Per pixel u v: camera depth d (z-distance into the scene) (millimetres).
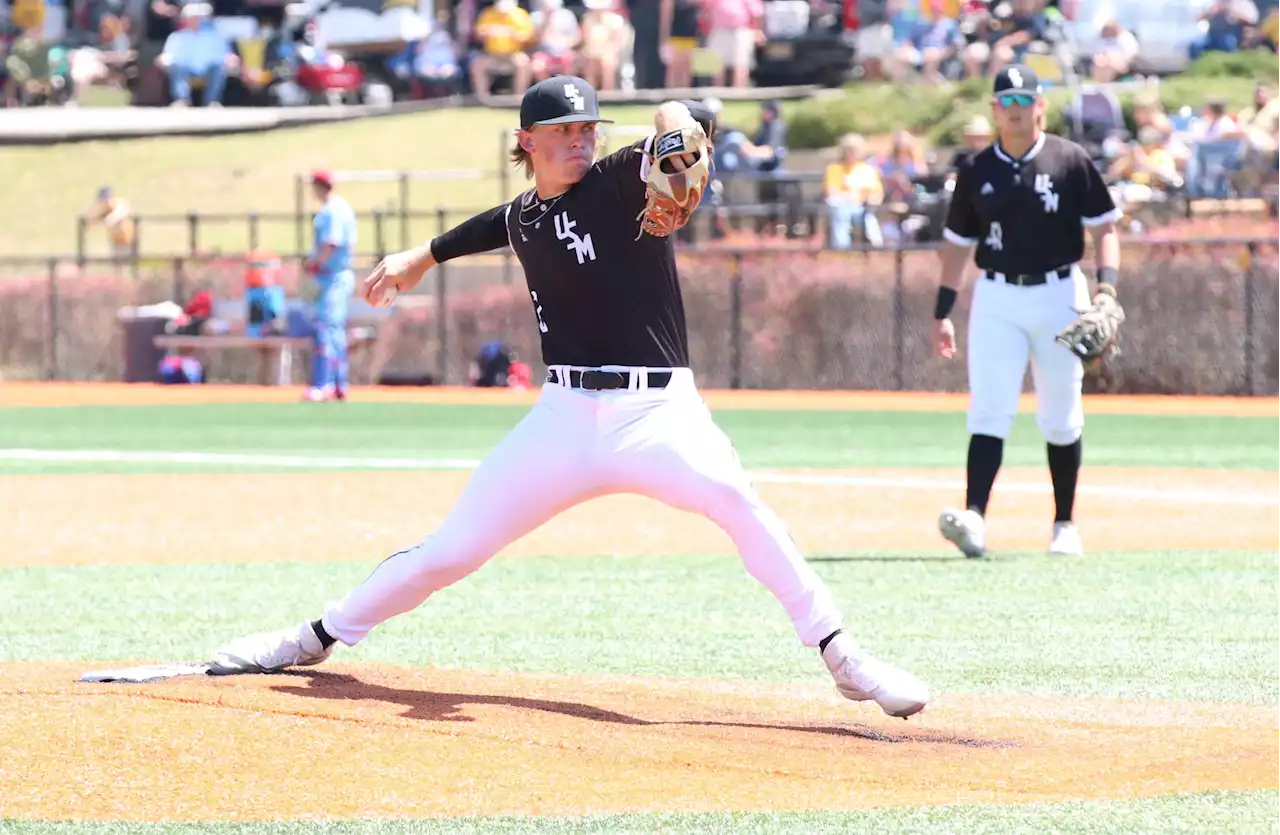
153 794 15070
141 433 62250
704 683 20547
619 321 17578
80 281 104500
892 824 14164
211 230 129500
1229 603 26719
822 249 85438
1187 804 14734
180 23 148125
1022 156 31734
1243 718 18578
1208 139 89188
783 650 22969
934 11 121625
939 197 88250
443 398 79812
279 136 140375
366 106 143875
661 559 32281
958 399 77062
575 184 17578
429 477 46750
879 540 34750
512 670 21344
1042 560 31656
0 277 107250
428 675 20625
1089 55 111188
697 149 16547
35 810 14609
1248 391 77000
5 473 48406
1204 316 77500
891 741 17297
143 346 97750
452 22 143500
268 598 27875
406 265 19141
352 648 22891
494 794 15133
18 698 18547
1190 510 38938
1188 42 111562
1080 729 17969
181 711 17922
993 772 15922
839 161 102125
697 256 87688
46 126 142000
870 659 17797
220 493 43250
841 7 128375
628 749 16688
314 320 77375
